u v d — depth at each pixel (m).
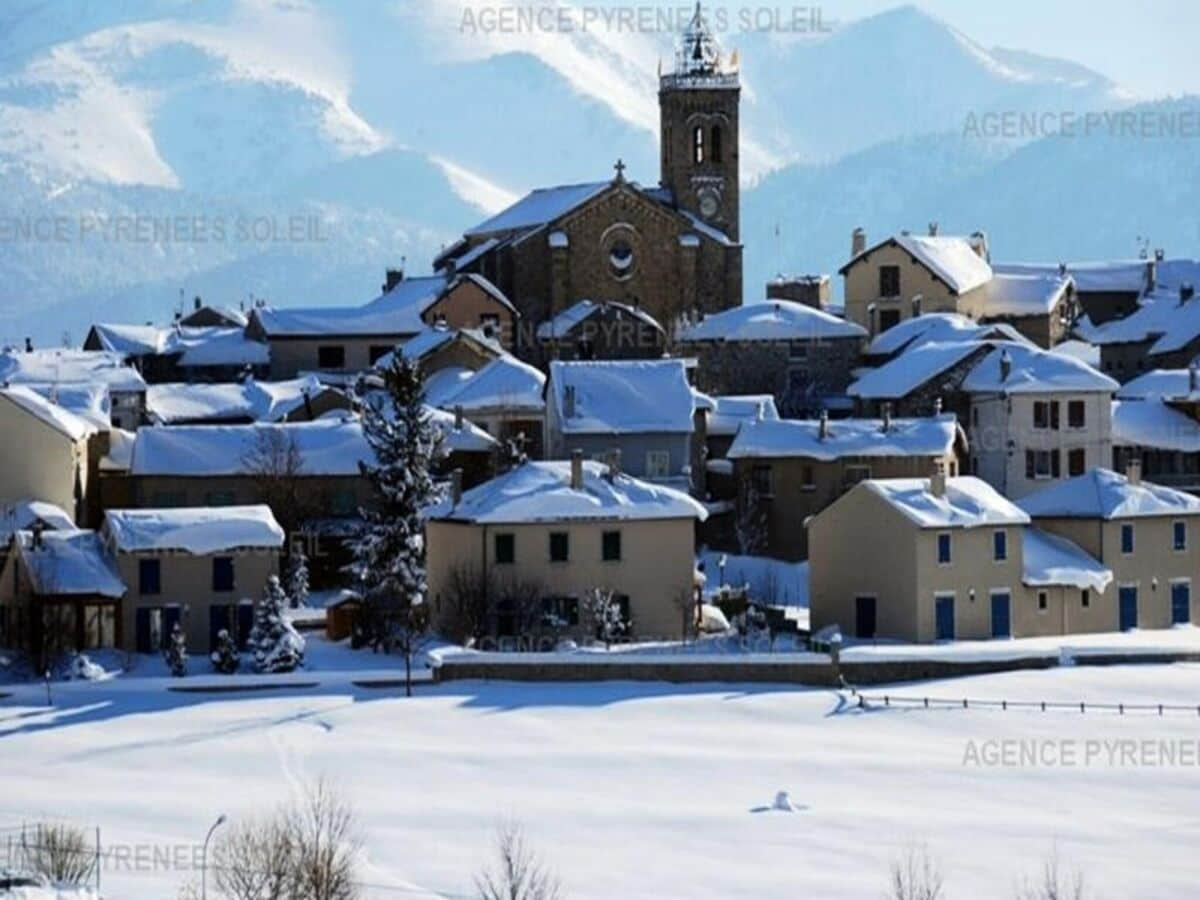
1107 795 176.62
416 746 187.50
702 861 159.88
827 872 157.62
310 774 180.38
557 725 193.25
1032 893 152.88
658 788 177.62
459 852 161.12
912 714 195.88
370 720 194.12
